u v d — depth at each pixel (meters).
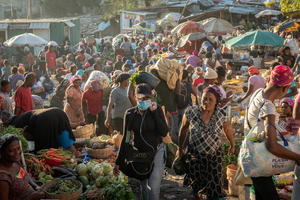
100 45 30.84
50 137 5.84
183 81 8.30
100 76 8.59
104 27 48.34
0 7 68.31
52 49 22.09
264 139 3.85
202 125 4.58
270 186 3.99
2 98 7.93
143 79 6.41
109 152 6.35
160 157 4.76
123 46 23.48
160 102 7.78
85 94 8.10
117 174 4.84
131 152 4.66
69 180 4.91
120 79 7.06
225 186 5.98
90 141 6.88
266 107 3.82
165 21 31.64
